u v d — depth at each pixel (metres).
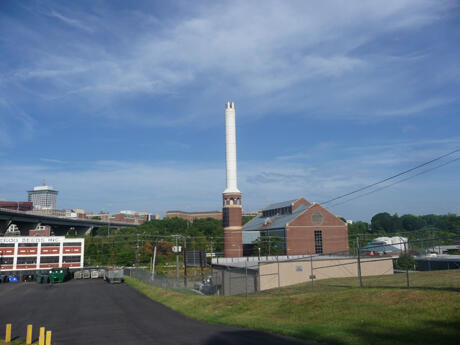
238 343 16.88
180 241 116.88
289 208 106.81
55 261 99.94
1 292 55.00
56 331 23.52
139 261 111.69
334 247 94.38
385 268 50.94
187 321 25.33
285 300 25.97
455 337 14.15
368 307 20.06
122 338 19.95
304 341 16.62
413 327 16.03
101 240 123.19
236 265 56.31
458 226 168.75
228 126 100.38
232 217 96.38
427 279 32.81
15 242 97.88
